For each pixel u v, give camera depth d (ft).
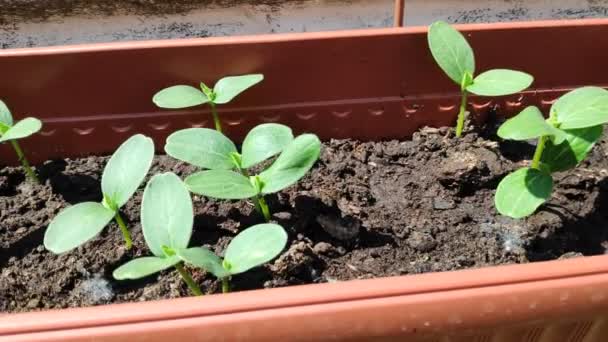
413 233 1.44
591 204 1.50
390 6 2.21
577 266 1.12
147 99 1.58
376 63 1.58
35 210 1.50
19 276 1.38
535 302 1.10
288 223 1.45
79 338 1.04
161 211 1.22
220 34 2.18
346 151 1.63
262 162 1.57
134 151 1.32
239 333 1.06
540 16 2.28
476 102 1.66
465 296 1.08
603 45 1.61
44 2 2.02
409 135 1.69
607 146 1.62
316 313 1.06
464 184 1.52
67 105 1.56
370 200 1.51
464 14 2.25
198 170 1.58
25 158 1.59
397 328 1.08
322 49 1.55
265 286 1.35
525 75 1.50
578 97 1.38
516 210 1.34
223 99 1.47
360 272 1.38
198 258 1.17
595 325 1.16
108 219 1.27
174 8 2.10
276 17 2.18
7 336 1.04
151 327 1.05
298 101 1.62
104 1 2.05
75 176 1.57
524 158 1.59
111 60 1.51
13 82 1.51
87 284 1.37
